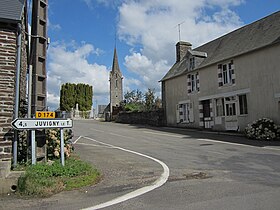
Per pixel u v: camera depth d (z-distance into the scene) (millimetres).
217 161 10094
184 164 9656
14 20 8297
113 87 54688
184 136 19406
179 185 6898
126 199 5918
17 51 8539
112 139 18359
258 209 4992
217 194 6008
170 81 30016
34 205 5715
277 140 16578
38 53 9023
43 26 9375
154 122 31406
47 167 7383
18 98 8594
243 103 21094
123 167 9234
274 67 18438
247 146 14062
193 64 26531
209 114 24609
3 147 8008
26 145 8742
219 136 19156
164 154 11938
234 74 21688
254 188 6391
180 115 28141
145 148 13922
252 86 20031
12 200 6090
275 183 6805
